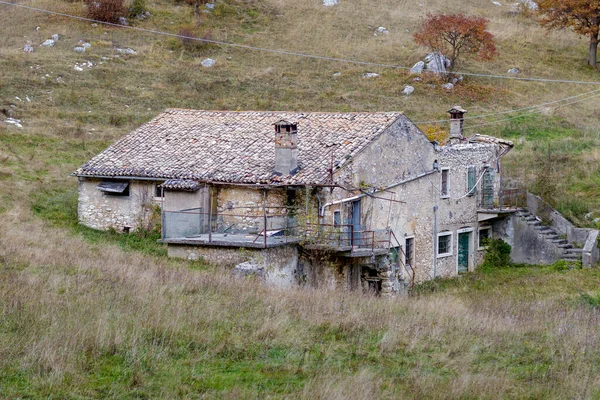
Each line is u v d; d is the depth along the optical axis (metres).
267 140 49.62
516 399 22.58
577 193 65.50
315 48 95.62
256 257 41.06
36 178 57.94
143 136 52.91
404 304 34.53
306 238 43.66
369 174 47.75
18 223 48.12
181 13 101.62
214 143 50.44
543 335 30.03
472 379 23.55
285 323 28.16
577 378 24.39
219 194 46.62
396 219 50.34
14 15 95.44
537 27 109.69
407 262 51.78
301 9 107.25
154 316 26.61
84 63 84.06
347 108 80.06
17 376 21.45
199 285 33.09
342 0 111.31
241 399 21.30
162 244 47.69
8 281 30.12
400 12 108.69
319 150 46.94
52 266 34.72
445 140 64.94
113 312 26.92
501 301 40.75
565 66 97.50
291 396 21.72
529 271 56.22
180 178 47.00
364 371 23.45
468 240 58.28
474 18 91.56
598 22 97.69
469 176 57.72
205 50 92.62
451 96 85.38
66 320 25.27
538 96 88.25
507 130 78.50
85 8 98.19
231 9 103.94
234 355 24.77
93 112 73.56
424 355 26.30
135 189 49.81
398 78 88.75
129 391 21.38
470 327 30.27
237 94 82.56
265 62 91.69
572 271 54.66
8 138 64.12
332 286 44.28
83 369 22.45
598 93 90.19
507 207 59.75
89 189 51.09
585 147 74.50
